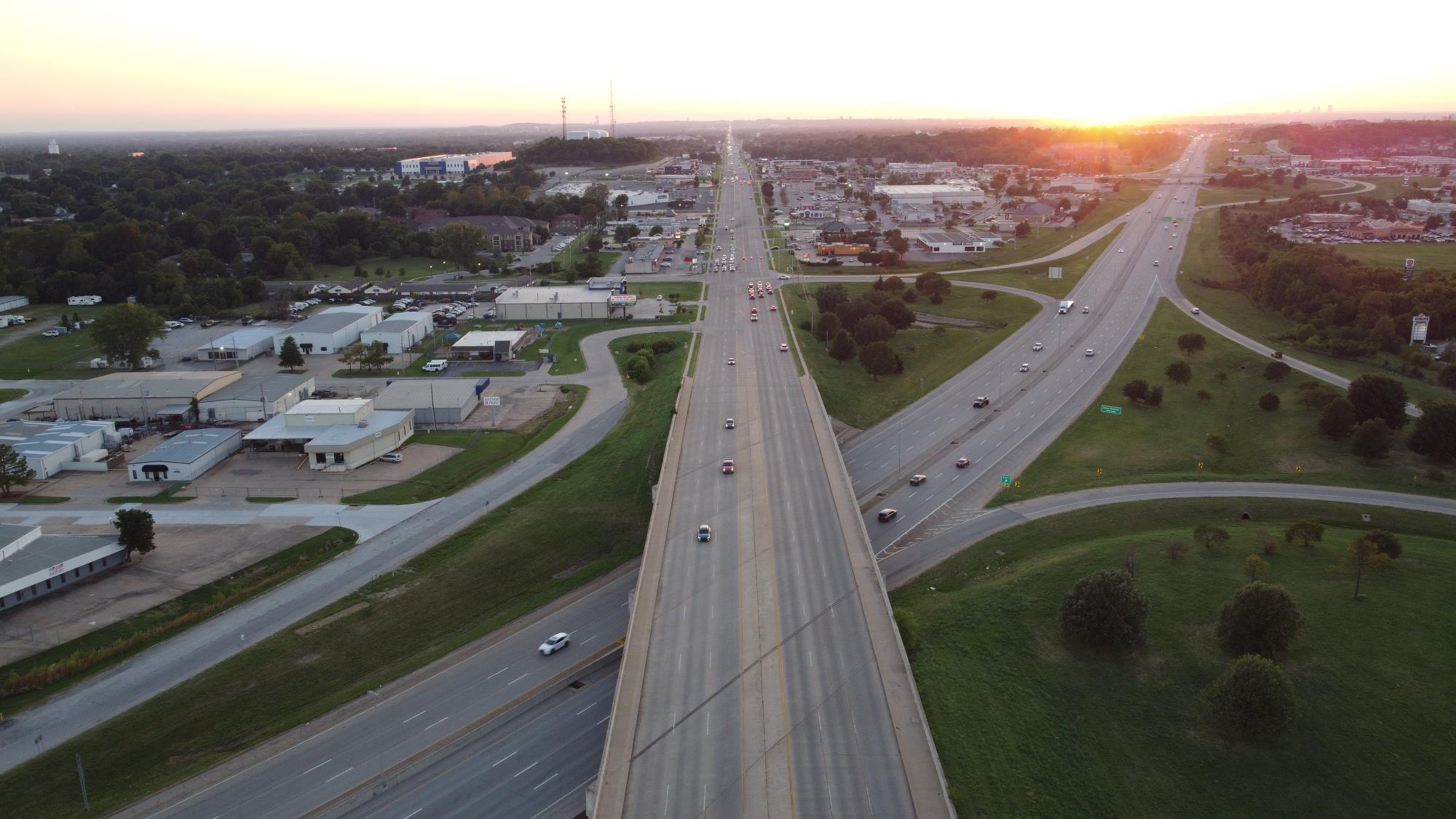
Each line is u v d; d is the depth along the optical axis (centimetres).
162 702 7300
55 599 8769
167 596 8875
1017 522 10362
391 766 6731
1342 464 11762
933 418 13812
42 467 11631
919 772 5678
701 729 6044
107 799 6425
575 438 13075
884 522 10488
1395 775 6344
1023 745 6550
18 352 17425
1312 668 7338
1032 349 17162
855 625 7238
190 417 13800
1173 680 7288
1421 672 7238
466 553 9662
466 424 13725
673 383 14788
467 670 7925
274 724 7262
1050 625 7988
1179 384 14988
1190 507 10606
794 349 16662
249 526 10344
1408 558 8956
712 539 8688
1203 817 6072
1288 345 17075
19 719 7088
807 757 5797
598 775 5744
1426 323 16700
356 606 8694
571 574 9738
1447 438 11438
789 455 10894
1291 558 9081
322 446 11856
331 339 17575
